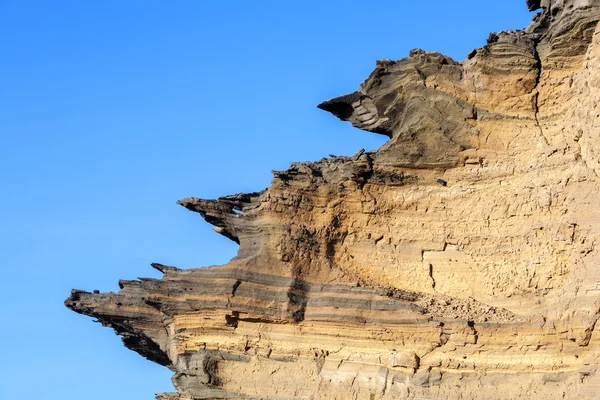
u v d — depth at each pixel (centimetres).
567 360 4700
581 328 4659
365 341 5144
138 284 5638
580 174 4975
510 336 4856
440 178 5431
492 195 5269
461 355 4928
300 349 5228
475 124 5391
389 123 5603
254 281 5347
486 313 5006
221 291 5328
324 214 5522
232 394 5216
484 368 4866
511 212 5175
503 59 5356
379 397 5006
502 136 5341
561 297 4803
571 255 4894
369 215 5503
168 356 5566
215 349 5319
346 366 5131
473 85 5419
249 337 5297
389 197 5516
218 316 5316
